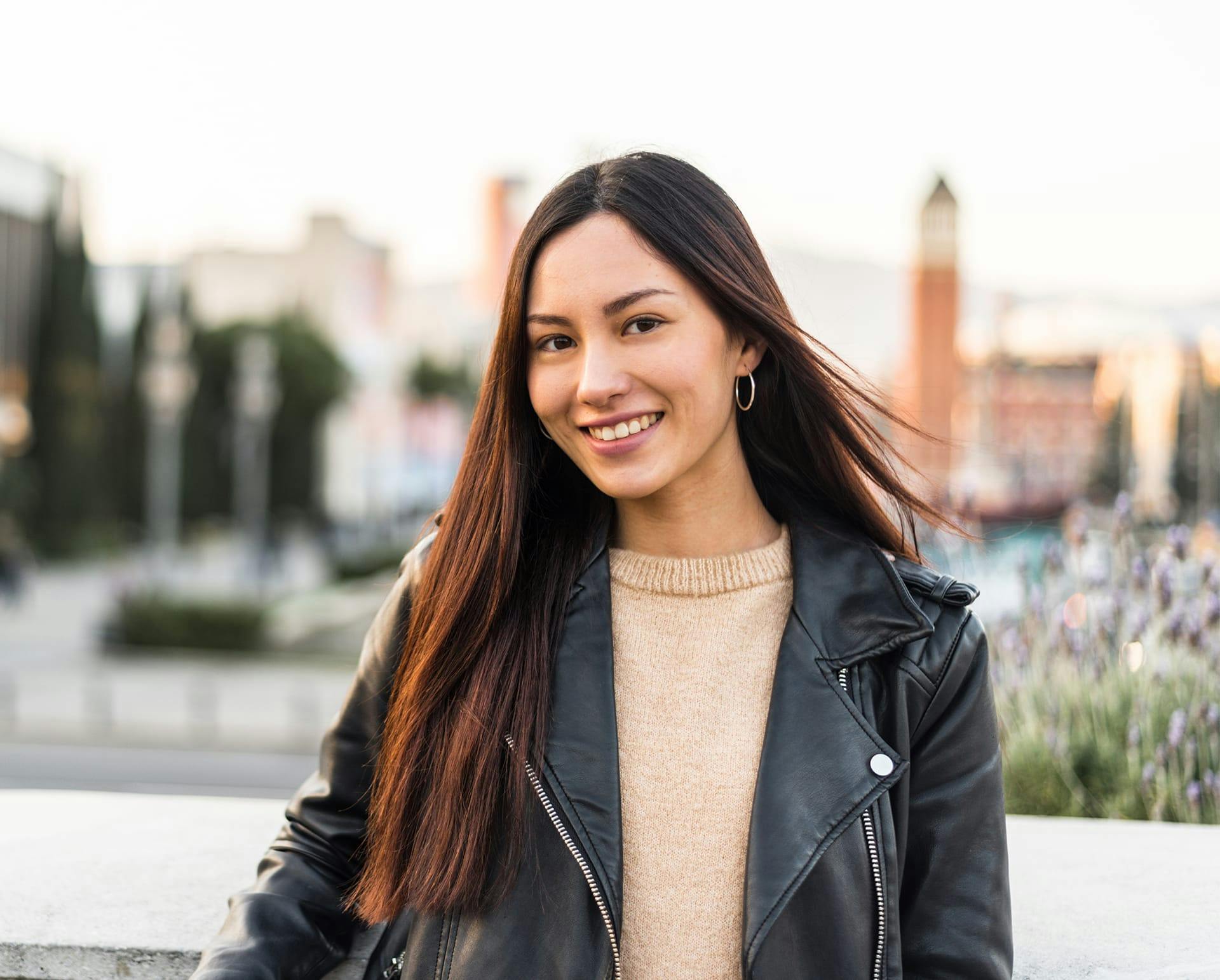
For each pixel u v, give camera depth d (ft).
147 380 140.56
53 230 131.54
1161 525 12.71
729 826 4.50
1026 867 6.97
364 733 5.04
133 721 34.12
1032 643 10.61
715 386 4.47
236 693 40.32
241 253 212.43
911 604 4.58
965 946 4.37
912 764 4.56
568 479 5.10
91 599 86.99
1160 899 6.46
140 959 5.71
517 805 4.44
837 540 4.88
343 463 190.08
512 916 4.36
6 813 7.77
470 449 4.93
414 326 237.66
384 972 4.84
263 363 123.65
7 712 35.37
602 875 4.31
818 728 4.46
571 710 4.58
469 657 4.67
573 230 4.37
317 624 64.64
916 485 5.48
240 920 4.62
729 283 4.40
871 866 4.31
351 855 5.00
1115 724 9.84
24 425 129.49
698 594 4.84
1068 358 199.41
